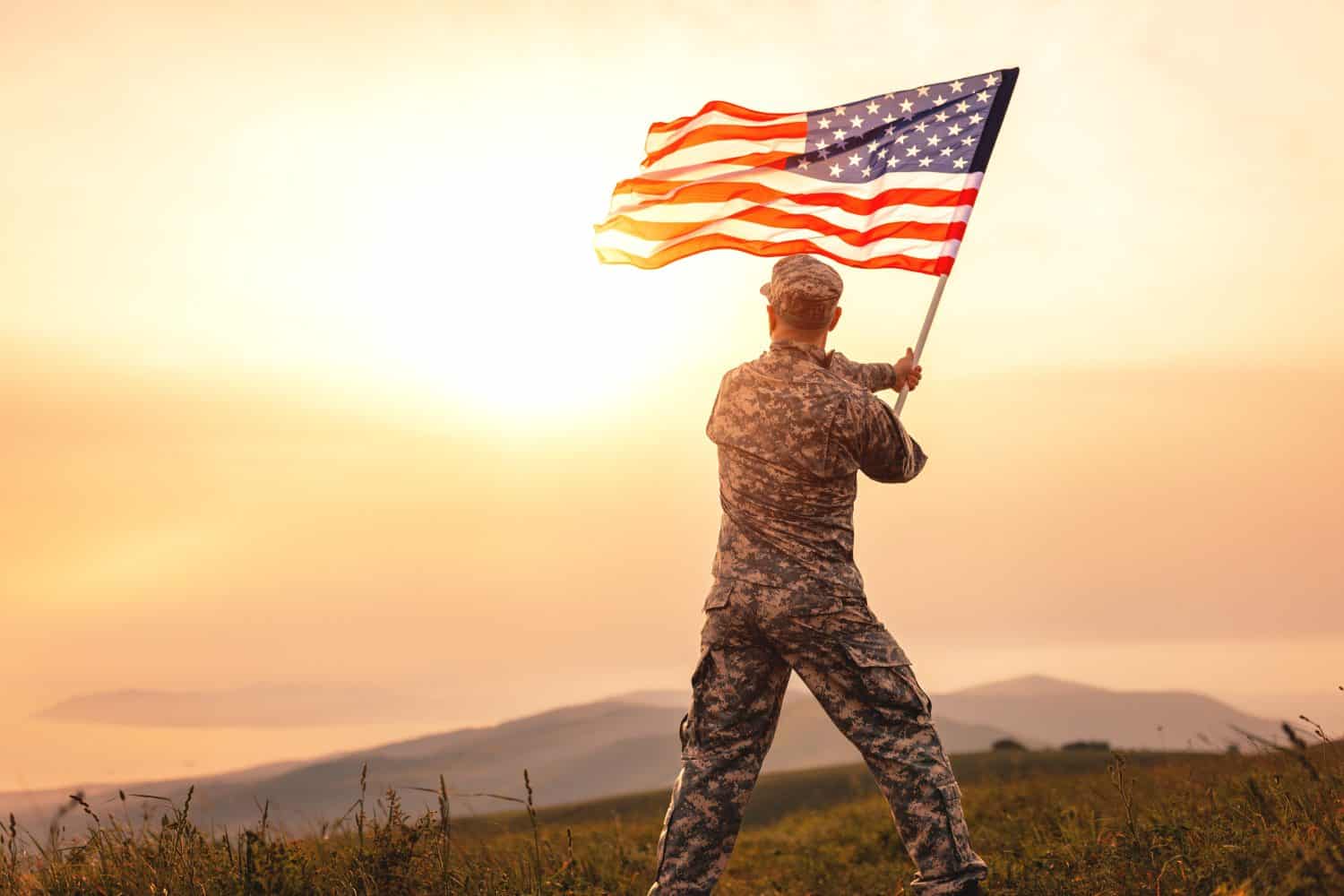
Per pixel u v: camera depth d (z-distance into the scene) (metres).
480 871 5.48
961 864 4.10
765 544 4.38
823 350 4.68
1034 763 28.56
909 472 4.53
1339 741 4.93
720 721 4.41
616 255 5.89
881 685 4.24
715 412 4.64
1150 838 5.04
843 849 9.84
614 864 8.01
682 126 5.88
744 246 5.75
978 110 5.67
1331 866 3.36
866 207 5.66
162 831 4.95
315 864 4.99
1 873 4.76
